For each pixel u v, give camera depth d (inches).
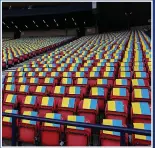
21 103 229.1
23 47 900.6
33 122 168.2
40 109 206.1
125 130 92.1
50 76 350.9
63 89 253.0
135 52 499.5
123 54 503.8
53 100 209.0
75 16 1266.0
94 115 186.9
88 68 366.3
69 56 566.6
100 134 147.3
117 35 1114.7
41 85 292.4
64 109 199.8
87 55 534.0
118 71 343.6
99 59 443.8
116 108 180.9
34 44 1020.5
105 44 784.3
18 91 276.4
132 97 215.9
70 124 100.0
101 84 275.7
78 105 205.0
